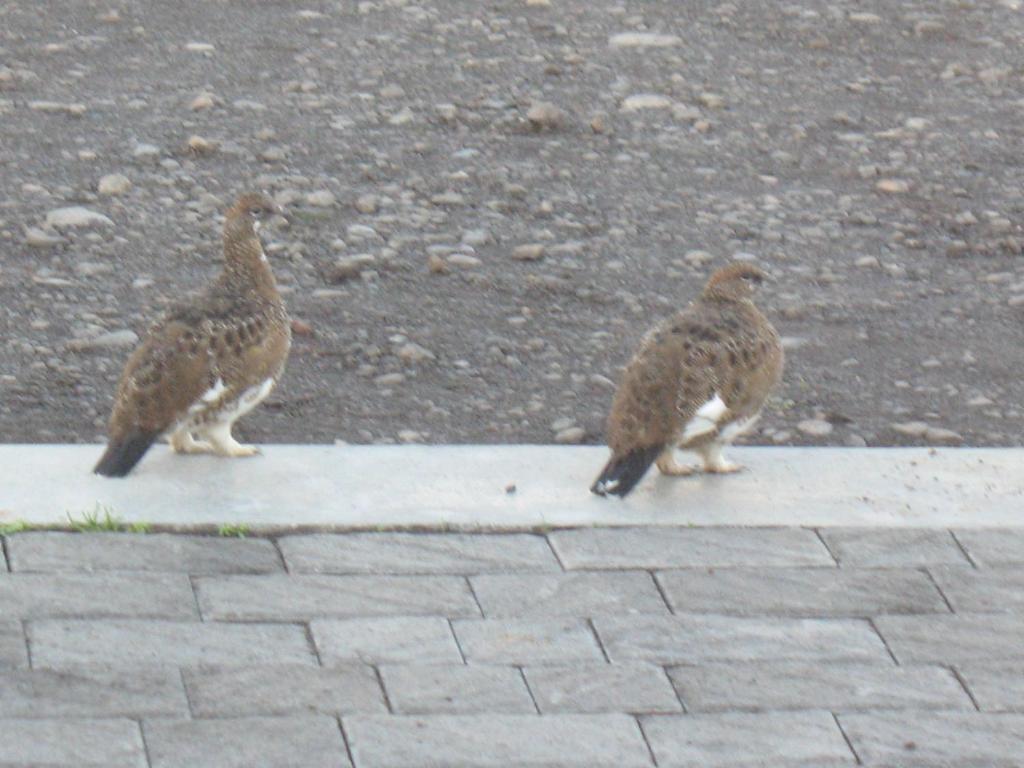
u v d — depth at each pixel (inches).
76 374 505.7
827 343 554.9
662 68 846.5
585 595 382.9
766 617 378.3
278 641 359.3
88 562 382.9
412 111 769.6
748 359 427.2
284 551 393.7
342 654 355.9
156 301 567.2
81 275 584.1
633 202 677.3
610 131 754.8
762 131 765.3
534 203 671.8
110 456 413.1
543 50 866.1
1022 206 690.2
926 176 719.1
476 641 363.3
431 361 529.0
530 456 448.8
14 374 503.5
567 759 326.0
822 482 441.1
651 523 414.3
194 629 361.1
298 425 478.9
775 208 676.7
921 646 370.0
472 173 697.6
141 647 353.1
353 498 419.5
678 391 416.5
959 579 397.4
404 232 635.5
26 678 339.6
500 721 336.8
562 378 522.0
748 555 402.9
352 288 584.1
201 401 418.9
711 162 725.9
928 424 496.1
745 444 476.4
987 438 487.8
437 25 904.3
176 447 438.3
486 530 408.2
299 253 609.6
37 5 908.6
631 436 417.1
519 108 778.2
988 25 946.1
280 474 429.7
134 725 327.9
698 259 622.2
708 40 897.5
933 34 924.0
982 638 374.3
